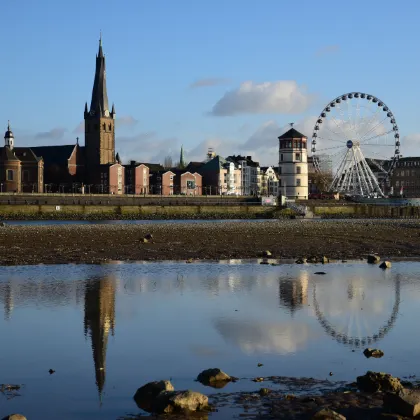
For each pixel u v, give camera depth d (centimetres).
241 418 1527
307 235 8531
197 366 2009
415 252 6203
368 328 2564
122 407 1627
